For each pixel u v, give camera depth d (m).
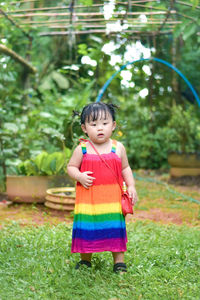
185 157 8.16
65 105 7.02
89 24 6.67
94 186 2.78
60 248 3.27
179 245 3.48
